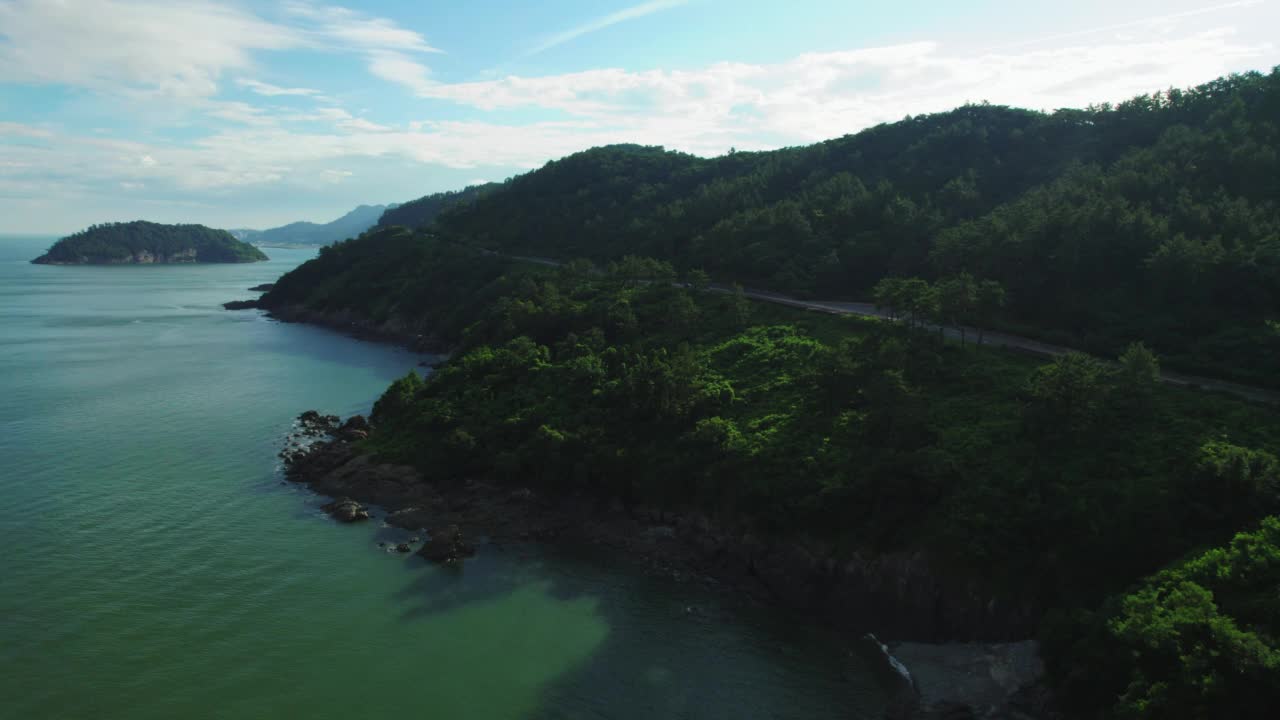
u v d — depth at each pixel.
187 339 185.75
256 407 118.06
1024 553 54.44
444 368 115.25
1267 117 124.75
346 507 76.31
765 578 64.06
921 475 61.53
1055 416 63.75
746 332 103.81
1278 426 59.44
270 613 57.72
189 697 47.75
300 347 175.50
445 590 62.22
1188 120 144.75
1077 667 44.75
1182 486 54.16
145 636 54.06
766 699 49.03
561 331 119.50
